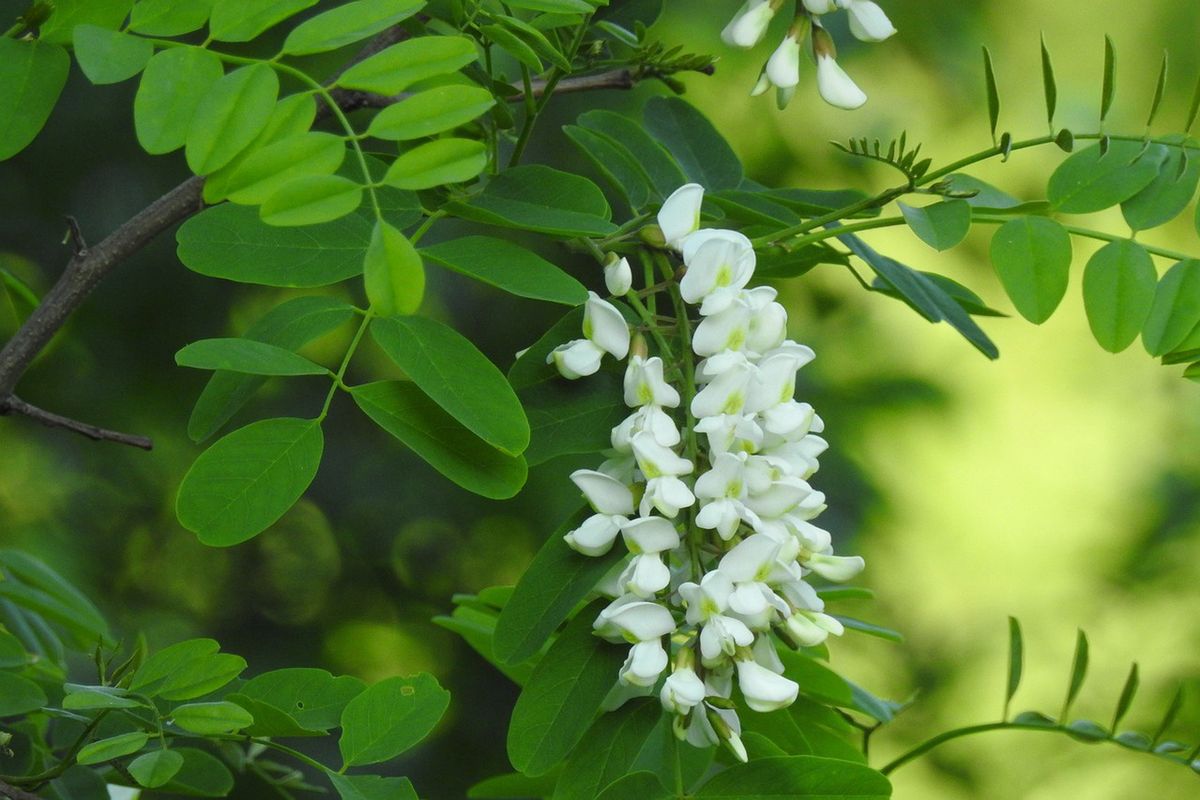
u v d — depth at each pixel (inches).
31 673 63.8
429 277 120.0
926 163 59.7
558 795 58.9
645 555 58.0
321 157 57.5
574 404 59.2
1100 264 60.2
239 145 57.3
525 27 60.2
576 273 105.2
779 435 58.6
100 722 59.7
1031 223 60.1
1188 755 62.2
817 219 60.4
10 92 57.7
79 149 111.7
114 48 57.4
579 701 58.7
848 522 120.0
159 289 116.8
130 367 119.6
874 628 62.5
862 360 125.8
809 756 58.7
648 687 58.2
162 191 114.6
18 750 61.1
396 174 57.6
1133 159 60.6
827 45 60.6
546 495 124.6
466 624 63.2
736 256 58.7
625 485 58.7
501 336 121.7
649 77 64.0
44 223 112.8
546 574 58.7
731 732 58.2
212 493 57.8
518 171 60.6
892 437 126.7
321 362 127.4
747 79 126.3
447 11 61.5
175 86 57.3
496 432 58.0
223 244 59.1
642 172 63.1
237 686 59.5
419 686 58.7
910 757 63.2
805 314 126.3
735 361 58.2
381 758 58.3
